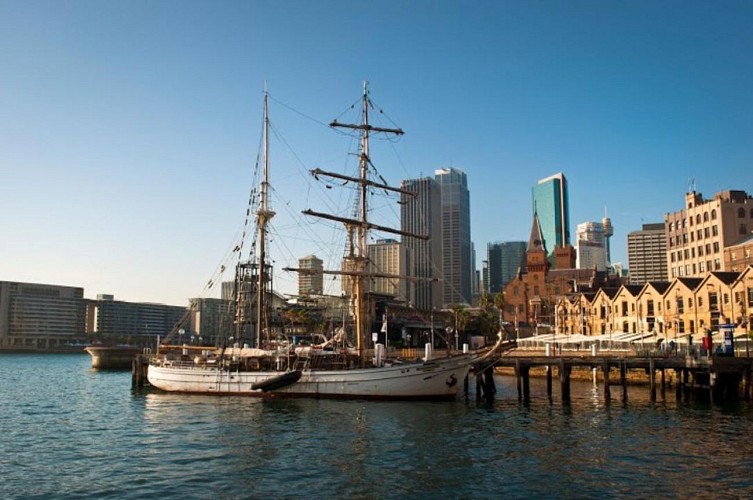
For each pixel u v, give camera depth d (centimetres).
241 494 2869
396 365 6425
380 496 2841
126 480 3122
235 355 7100
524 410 5675
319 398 6381
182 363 7550
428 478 3144
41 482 3092
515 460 3538
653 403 6219
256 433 4419
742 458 3569
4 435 4466
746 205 12925
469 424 4800
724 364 6250
